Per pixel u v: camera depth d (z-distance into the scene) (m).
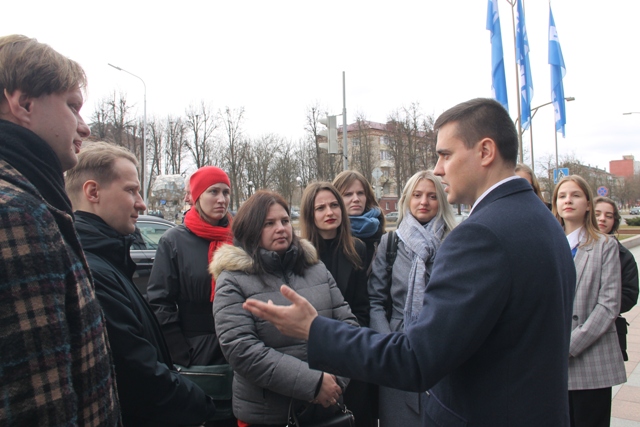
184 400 1.69
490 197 1.40
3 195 0.89
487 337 1.29
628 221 27.84
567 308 1.37
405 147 38.41
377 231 3.50
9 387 0.83
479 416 1.30
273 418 2.03
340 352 1.33
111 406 1.13
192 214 2.85
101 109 32.94
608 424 2.73
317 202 2.92
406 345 1.28
